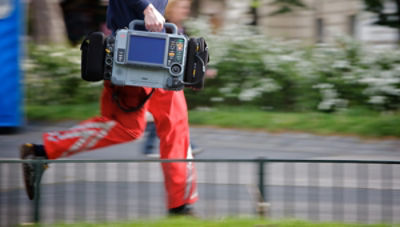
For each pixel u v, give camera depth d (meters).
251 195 11.98
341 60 22.95
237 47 23.16
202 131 19.27
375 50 23.58
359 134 18.95
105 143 10.35
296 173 13.73
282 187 12.75
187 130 10.47
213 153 16.72
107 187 12.23
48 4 26.62
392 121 19.56
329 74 22.59
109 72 9.56
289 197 12.09
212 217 10.14
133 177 12.80
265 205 10.20
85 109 21.55
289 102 22.33
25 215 9.95
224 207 11.18
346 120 20.03
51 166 11.02
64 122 20.39
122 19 10.02
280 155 16.62
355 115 21.20
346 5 33.03
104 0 32.44
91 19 33.22
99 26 33.06
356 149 17.33
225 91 22.03
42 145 10.57
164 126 10.29
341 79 22.08
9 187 11.02
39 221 9.82
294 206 11.49
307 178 13.35
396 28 26.58
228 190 12.36
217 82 22.61
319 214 11.04
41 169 9.64
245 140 18.28
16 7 19.08
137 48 9.38
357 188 12.64
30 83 22.62
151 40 9.39
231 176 13.39
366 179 13.21
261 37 23.91
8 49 19.11
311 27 34.47
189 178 10.43
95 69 9.50
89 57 9.51
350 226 9.56
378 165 14.20
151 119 15.25
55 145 10.31
